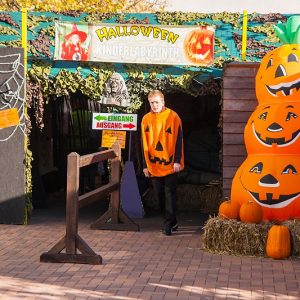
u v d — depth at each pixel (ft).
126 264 27.86
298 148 30.60
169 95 47.26
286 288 24.27
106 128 38.60
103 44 37.19
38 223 38.09
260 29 36.91
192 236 34.37
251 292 23.71
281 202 30.04
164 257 29.22
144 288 24.17
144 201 42.98
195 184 44.62
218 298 22.94
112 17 37.47
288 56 31.48
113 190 35.17
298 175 30.19
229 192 35.94
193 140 46.52
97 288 24.13
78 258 27.76
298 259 28.99
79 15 37.60
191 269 27.04
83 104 52.54
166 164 33.91
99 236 34.17
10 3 56.34
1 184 37.14
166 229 34.45
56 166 54.49
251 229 29.45
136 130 39.17
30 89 37.68
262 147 31.07
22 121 36.94
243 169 31.63
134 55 37.14
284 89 31.09
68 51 37.24
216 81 37.29
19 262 28.07
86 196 30.04
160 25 36.96
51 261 27.91
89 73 37.76
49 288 24.09
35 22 37.52
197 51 36.86
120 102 37.86
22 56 36.81
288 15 36.76
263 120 31.24
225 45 37.09
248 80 35.83
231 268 27.27
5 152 37.06
